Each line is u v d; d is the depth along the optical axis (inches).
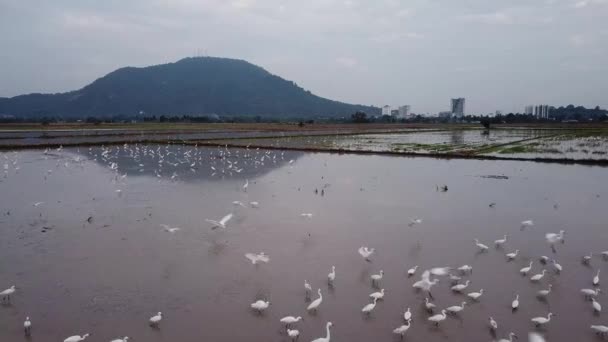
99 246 1027.9
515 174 2204.7
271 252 1002.7
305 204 1482.5
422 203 1514.5
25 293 780.6
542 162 2691.9
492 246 1060.5
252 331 675.4
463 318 717.3
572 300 777.6
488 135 5467.5
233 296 784.3
